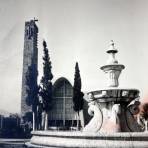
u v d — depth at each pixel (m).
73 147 11.85
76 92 31.69
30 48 32.38
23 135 29.61
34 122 30.12
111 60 16.05
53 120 38.94
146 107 29.48
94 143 11.47
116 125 13.95
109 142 11.30
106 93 14.35
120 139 11.31
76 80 32.16
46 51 31.36
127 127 14.34
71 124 38.31
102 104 14.99
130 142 11.21
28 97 31.05
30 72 31.94
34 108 30.69
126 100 14.75
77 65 32.62
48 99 30.50
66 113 39.16
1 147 15.84
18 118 30.45
